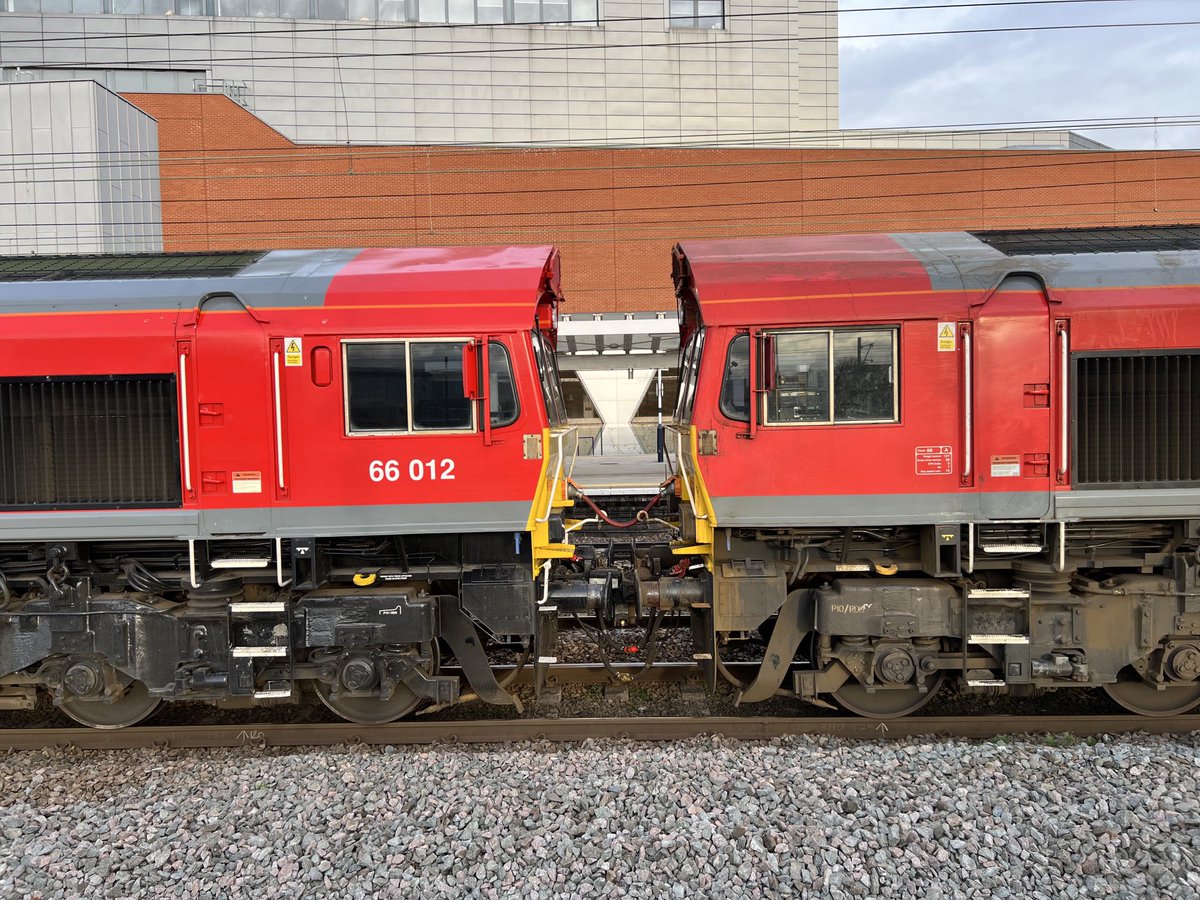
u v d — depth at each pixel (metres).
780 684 6.01
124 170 20.45
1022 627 5.50
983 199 26.58
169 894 3.82
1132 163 26.52
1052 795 4.50
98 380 5.33
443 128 28.44
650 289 26.52
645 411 23.27
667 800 4.53
